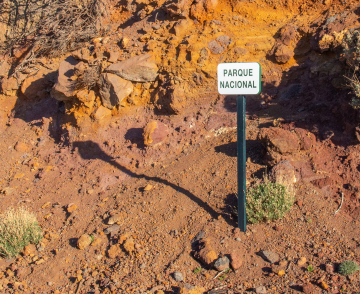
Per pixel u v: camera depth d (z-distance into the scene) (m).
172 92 4.99
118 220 4.02
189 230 3.79
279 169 3.97
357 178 3.91
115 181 4.68
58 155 5.35
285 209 3.72
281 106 4.80
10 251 3.94
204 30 5.19
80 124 5.32
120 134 5.17
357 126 4.10
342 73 4.48
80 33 6.17
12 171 5.33
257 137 4.25
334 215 3.71
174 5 5.36
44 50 6.45
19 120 6.25
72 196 4.63
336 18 4.82
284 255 3.43
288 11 5.30
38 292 3.52
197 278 3.38
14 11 7.06
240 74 3.36
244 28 5.20
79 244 3.83
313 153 4.14
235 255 3.42
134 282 3.40
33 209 4.56
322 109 4.47
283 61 4.92
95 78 5.25
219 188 4.08
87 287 3.47
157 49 5.26
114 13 6.40
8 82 6.33
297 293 3.10
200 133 4.89
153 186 4.36
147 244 3.73
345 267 3.19
